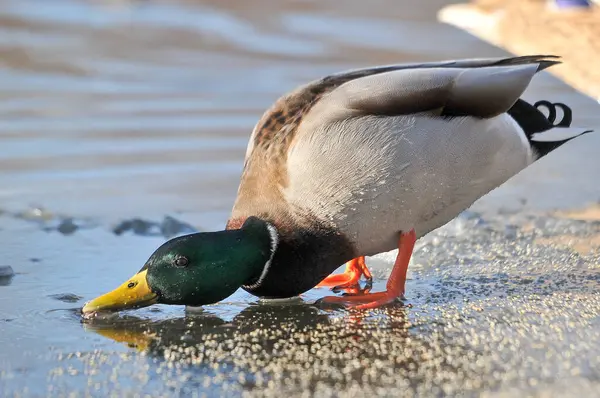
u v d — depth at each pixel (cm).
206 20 2869
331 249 914
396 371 753
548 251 1088
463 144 920
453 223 1186
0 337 849
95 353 810
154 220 1224
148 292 885
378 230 926
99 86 2052
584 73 1850
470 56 2255
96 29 2689
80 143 1611
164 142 1622
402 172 905
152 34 2634
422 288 980
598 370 743
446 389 712
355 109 905
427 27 2698
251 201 926
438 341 822
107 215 1246
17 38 2523
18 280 1012
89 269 1052
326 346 820
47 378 754
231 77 2131
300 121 920
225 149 1579
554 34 2069
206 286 884
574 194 1338
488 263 1055
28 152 1553
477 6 2434
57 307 932
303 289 920
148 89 2030
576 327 846
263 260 905
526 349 793
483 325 861
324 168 893
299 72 2159
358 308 920
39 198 1315
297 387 725
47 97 1947
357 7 3056
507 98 912
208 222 1217
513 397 694
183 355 803
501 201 1312
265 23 2819
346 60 2272
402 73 923
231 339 843
